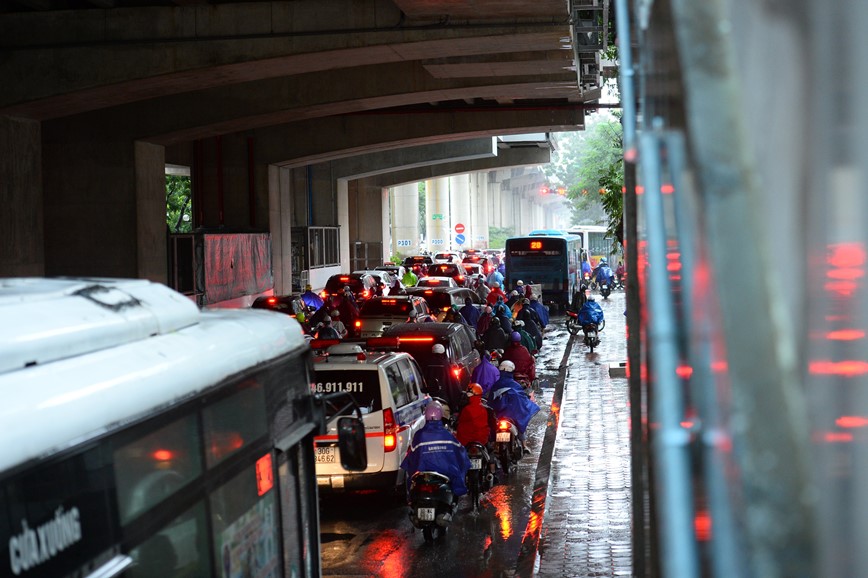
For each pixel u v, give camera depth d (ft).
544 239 142.10
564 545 35.06
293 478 18.49
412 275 154.81
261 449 15.94
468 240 355.97
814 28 3.50
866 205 3.28
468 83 107.04
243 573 14.58
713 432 3.61
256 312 18.48
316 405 19.77
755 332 3.34
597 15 87.81
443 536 37.55
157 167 114.11
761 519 3.05
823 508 3.19
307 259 177.47
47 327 9.76
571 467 47.93
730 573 3.18
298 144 145.48
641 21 7.67
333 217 199.00
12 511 8.14
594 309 96.89
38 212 89.86
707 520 3.61
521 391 50.01
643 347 7.90
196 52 82.12
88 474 9.68
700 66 3.91
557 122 140.77
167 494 11.71
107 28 82.53
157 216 113.39
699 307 3.89
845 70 3.35
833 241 3.37
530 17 79.25
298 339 18.69
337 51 81.30
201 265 118.73
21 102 83.41
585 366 86.12
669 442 4.13
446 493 36.42
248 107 111.04
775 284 3.42
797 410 3.18
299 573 18.47
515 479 47.24
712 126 3.76
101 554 9.81
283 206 154.20
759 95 3.88
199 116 110.22
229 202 146.10
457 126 143.13
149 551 11.04
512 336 69.00
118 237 109.09
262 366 16.07
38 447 8.66
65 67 82.99
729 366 3.35
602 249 241.35
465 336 64.23
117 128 109.50
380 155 196.95
